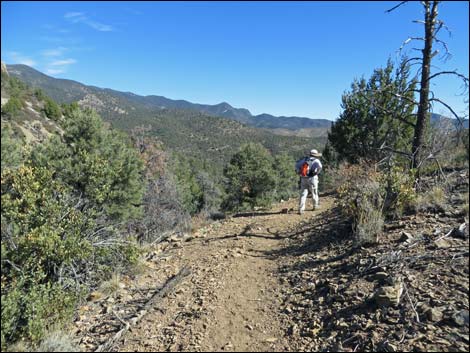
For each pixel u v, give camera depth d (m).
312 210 10.01
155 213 17.91
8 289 4.77
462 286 3.65
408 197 5.99
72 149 16.77
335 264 5.25
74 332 4.52
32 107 74.69
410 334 3.24
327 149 22.23
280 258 6.38
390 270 4.36
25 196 5.98
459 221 5.11
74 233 6.45
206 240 8.26
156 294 5.36
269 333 4.08
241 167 23.59
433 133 8.95
